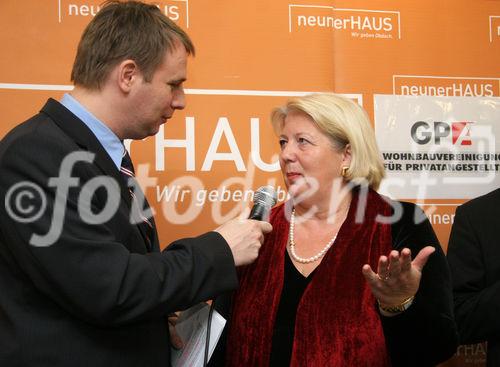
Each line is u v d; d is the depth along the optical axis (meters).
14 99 2.25
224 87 2.40
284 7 2.46
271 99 2.44
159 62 1.52
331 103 1.83
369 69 2.53
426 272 1.67
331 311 1.68
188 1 2.39
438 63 2.58
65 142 1.40
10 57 2.25
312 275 1.75
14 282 1.40
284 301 1.75
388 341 1.64
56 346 1.36
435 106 2.57
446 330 1.61
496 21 2.63
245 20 2.43
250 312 1.78
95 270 1.32
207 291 1.45
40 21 2.28
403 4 2.57
